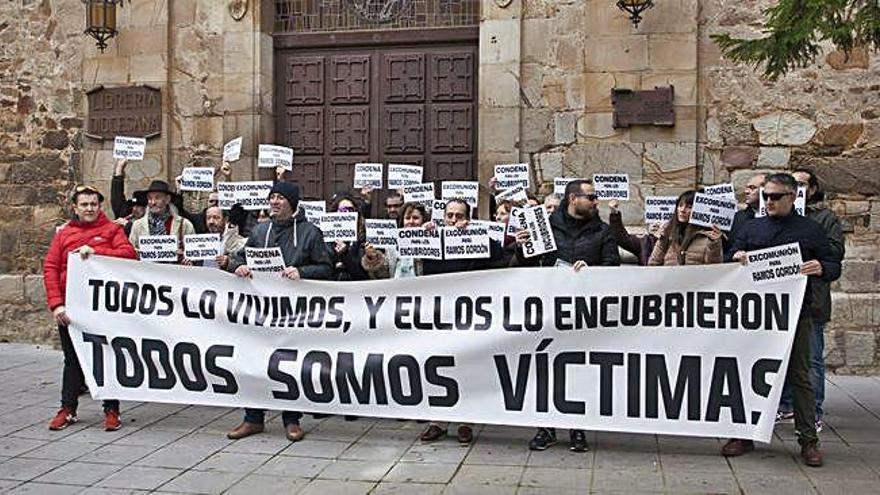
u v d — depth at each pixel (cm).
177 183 905
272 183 796
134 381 659
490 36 943
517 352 606
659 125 895
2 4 1065
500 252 675
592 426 595
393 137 1003
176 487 535
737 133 895
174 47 1027
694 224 638
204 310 653
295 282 643
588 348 597
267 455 599
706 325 583
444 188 827
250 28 1005
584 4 921
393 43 1002
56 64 1062
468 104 985
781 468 565
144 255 711
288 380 635
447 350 615
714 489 525
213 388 648
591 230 625
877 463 576
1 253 1071
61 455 600
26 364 935
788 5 583
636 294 593
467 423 619
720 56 897
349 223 719
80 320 666
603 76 908
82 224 685
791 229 580
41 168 1066
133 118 1031
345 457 594
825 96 883
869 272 871
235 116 1009
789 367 581
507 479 545
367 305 630
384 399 624
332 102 1019
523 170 819
